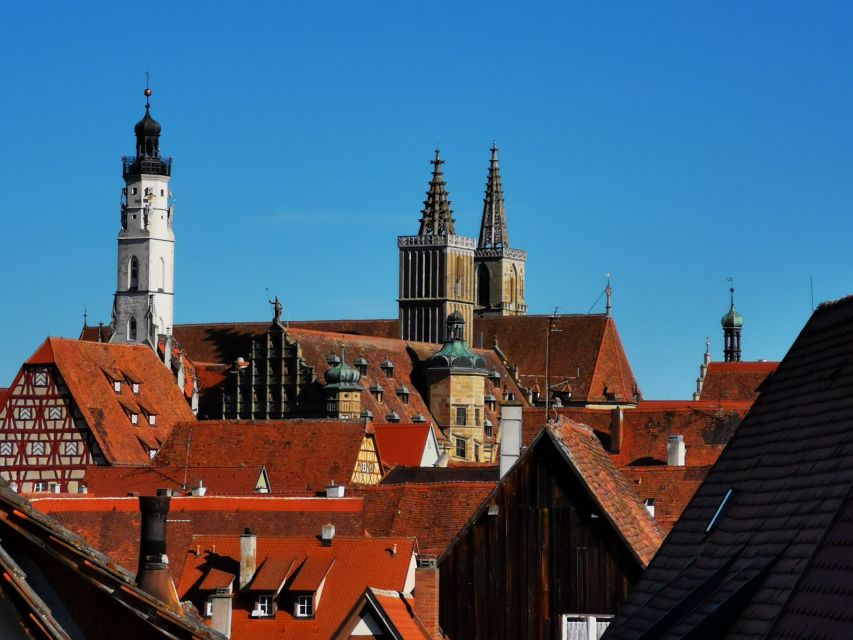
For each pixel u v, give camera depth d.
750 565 49.44
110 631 45.34
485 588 90.06
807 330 57.88
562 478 89.25
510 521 89.81
